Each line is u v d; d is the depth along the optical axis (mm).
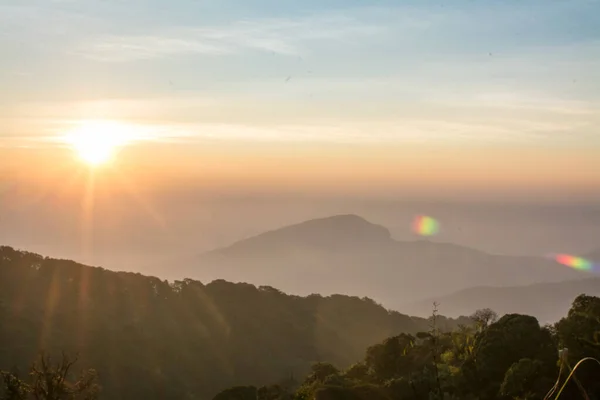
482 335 40750
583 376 33250
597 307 39562
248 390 50875
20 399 32531
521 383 33688
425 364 45969
